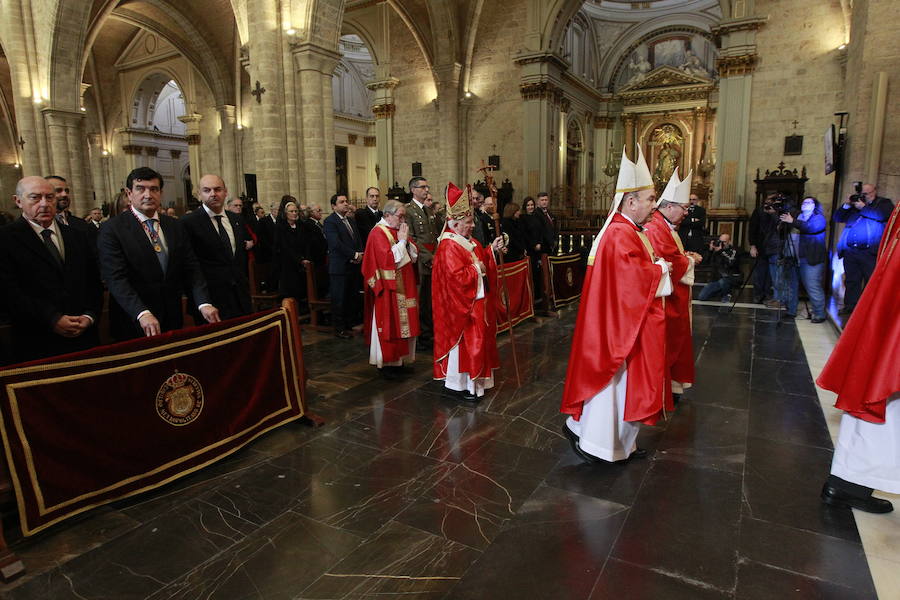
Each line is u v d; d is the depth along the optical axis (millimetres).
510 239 8047
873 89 7172
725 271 9758
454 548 2691
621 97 27422
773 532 2807
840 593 2346
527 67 17750
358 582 2449
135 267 3668
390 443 3945
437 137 19641
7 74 26469
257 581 2461
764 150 14430
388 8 19750
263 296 7961
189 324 6305
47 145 16547
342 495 3223
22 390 2670
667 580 2439
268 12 10289
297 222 7789
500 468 3555
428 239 6742
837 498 3051
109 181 28781
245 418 3822
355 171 30859
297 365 4305
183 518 2992
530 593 2361
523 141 18312
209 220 4410
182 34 22734
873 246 6867
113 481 3033
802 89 13898
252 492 3266
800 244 7898
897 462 2855
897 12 6957
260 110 10531
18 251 3311
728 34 14422
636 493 3223
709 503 3102
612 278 3377
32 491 2699
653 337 3322
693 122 26172
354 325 7609
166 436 3293
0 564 2506
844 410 2891
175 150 30219
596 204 23375
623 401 3445
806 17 13695
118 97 27922
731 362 5961
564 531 2832
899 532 2795
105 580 2484
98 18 18328
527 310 8188
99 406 2971
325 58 10719
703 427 4211
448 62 18344
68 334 3396
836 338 6980
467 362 4656
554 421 4344
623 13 26422
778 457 3689
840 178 8930
